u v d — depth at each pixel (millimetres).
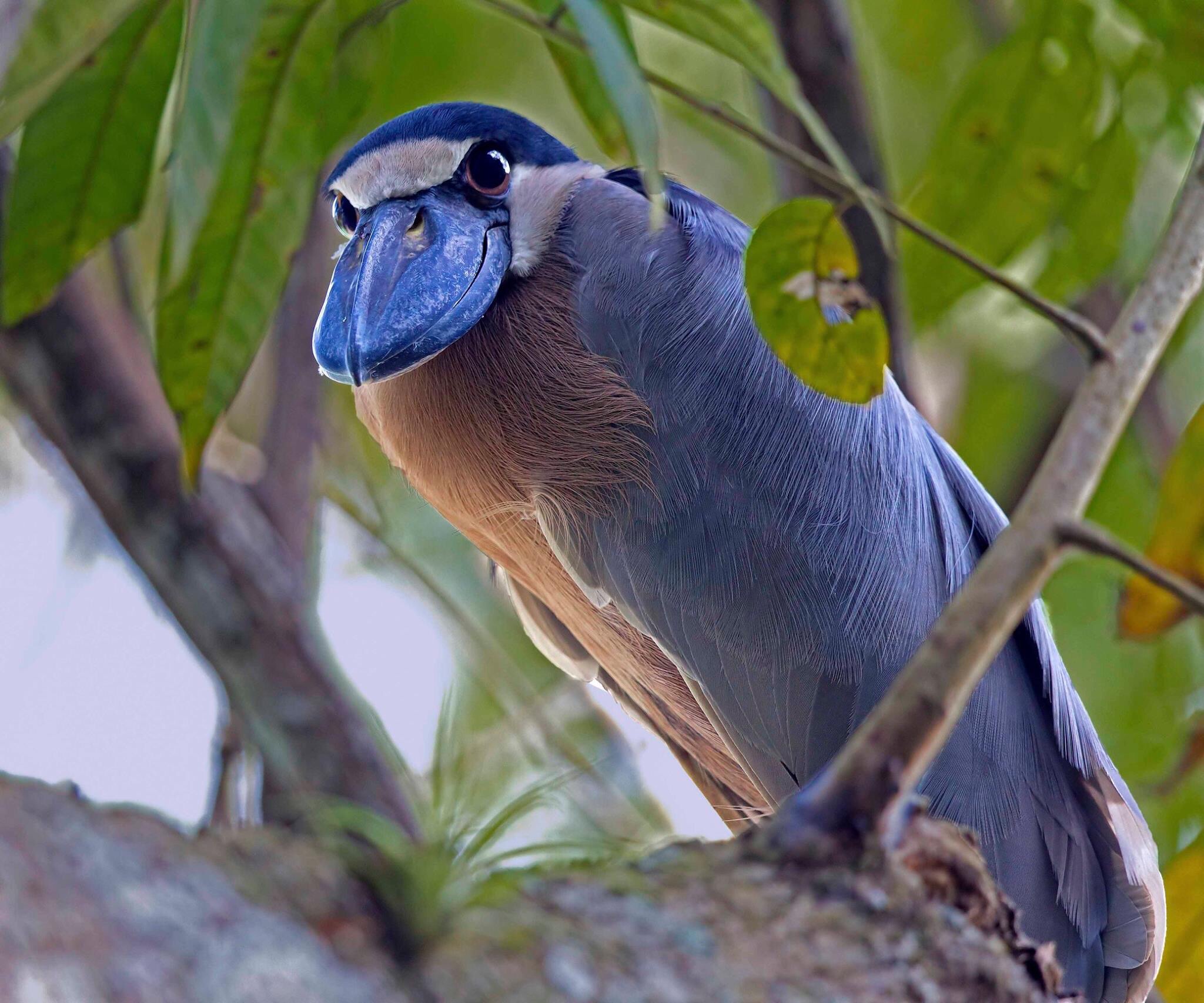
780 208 3906
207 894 2418
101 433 6062
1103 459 3283
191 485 5141
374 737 6242
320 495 7133
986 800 5301
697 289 5625
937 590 5727
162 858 2453
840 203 3889
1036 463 7750
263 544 6324
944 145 6309
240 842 2586
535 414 5617
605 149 5418
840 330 4094
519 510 5934
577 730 7570
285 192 5027
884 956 2908
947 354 8102
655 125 3684
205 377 5066
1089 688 7629
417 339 5355
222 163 4617
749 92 7871
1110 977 5367
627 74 3668
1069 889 5336
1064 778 5465
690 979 2682
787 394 5613
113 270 6355
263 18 4414
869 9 8055
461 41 7320
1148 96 6410
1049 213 6352
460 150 5680
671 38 8023
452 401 5750
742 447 5582
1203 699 7590
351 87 5180
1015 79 6188
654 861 2996
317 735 6160
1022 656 5520
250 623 6223
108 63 4684
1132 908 5336
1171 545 5016
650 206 5691
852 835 3004
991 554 3123
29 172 4797
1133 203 6484
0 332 5918
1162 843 7254
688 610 5660
